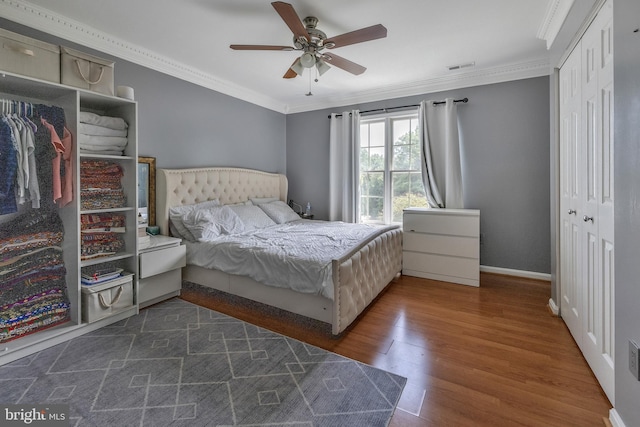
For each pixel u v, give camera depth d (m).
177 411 1.50
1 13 2.24
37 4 2.32
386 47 3.07
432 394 1.63
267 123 4.93
